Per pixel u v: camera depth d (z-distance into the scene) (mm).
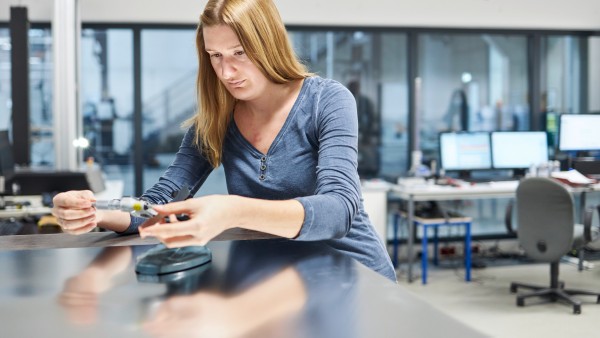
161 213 722
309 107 1114
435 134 5648
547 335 3248
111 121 5238
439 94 5617
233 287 699
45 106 5070
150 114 5465
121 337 539
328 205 878
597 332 3291
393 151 5574
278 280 725
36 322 584
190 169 1223
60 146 3982
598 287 4262
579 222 5371
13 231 2953
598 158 5145
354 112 1089
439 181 4793
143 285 716
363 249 1116
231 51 994
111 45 5156
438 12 5113
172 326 564
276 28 1031
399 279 4559
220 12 971
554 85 5613
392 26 5195
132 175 5293
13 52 4051
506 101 5691
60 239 1027
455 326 553
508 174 5445
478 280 4516
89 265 824
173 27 4949
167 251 805
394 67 5543
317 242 969
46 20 4711
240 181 1169
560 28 5418
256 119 1149
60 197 953
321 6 4953
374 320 570
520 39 5629
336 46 5566
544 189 3586
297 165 1124
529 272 4738
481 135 4914
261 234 1062
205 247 849
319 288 687
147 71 5418
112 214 1022
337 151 1021
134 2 4738
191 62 5465
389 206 5215
